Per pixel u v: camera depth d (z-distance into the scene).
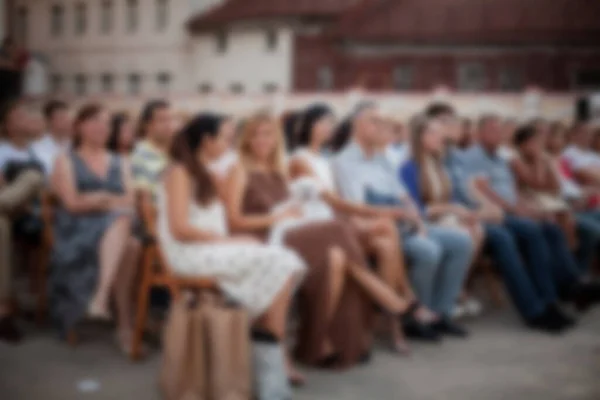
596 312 6.22
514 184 6.48
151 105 5.16
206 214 3.97
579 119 15.23
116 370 4.31
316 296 4.34
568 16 29.44
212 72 35.19
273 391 3.72
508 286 5.70
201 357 3.53
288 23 32.91
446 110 5.86
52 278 4.79
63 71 35.97
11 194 4.80
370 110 5.21
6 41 23.67
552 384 4.25
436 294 5.34
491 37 29.91
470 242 5.26
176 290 4.04
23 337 4.93
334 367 4.41
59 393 3.89
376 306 4.65
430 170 5.56
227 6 35.25
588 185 7.91
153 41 36.31
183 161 3.91
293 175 4.90
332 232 4.40
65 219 4.74
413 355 4.78
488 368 4.54
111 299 5.00
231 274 3.80
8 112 5.72
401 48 30.91
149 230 4.45
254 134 4.50
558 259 6.23
